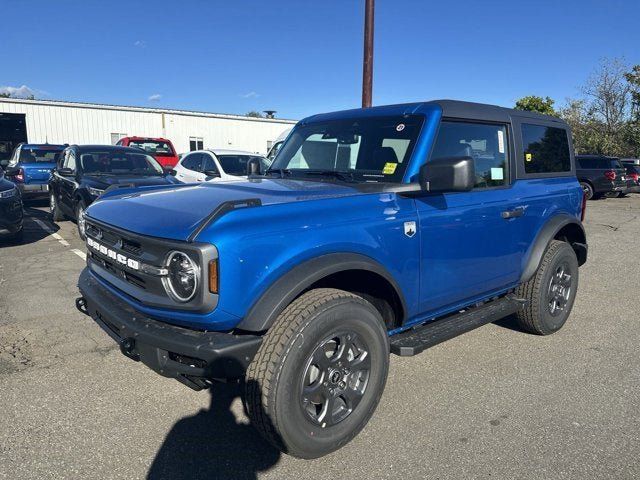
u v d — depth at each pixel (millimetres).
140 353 2768
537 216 4379
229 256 2484
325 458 2908
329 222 2861
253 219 2600
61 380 3785
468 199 3703
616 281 7086
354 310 2842
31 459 2852
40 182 13867
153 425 3217
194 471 2785
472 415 3375
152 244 2654
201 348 2516
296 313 2660
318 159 4020
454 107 3721
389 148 3596
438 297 3574
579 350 4496
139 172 9797
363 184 3268
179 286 2568
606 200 20922
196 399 3541
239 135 30078
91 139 26250
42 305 5469
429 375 3971
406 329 3508
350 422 2941
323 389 2816
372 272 3039
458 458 2910
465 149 3785
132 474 2750
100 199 3674
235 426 3221
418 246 3318
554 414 3395
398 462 2871
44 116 25031
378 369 3059
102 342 4492
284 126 31656
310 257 2746
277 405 2582
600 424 3275
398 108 3799
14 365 4020
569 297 4895
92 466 2807
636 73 32281
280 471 2793
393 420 3309
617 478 2742
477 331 4949
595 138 33562
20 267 7164
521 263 4297
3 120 24281
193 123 28656
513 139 4215
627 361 4270
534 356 4352
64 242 9031
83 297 3467
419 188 3279
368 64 8625
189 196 3131
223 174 10906
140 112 27188
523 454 2947
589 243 10344
